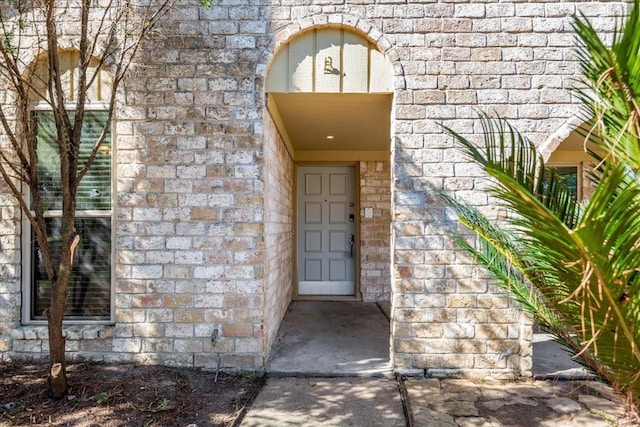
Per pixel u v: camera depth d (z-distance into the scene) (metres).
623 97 1.50
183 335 3.41
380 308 5.77
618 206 1.34
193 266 3.41
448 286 3.41
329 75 3.48
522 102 3.39
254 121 3.42
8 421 2.60
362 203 6.29
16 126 3.35
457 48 3.40
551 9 3.38
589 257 1.44
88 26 3.44
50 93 2.72
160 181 3.42
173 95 3.42
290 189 6.00
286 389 3.14
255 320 3.41
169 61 3.43
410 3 3.41
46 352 3.46
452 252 3.41
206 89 3.42
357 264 6.35
